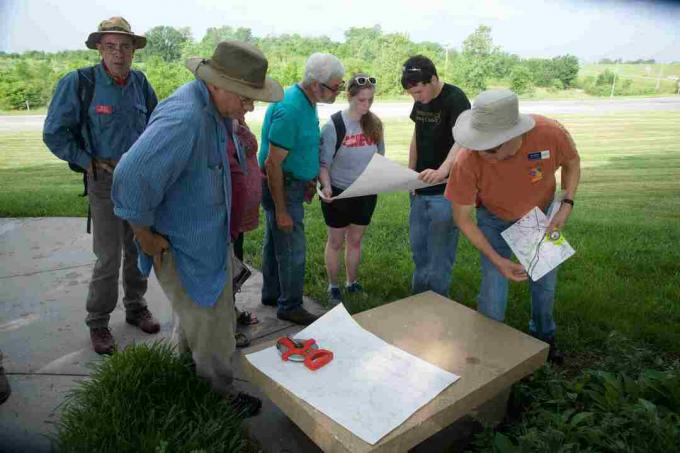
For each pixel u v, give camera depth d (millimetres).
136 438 2127
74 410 2254
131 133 2908
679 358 3084
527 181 2572
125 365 2434
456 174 2582
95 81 2781
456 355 2275
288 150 2951
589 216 5727
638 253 4789
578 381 2572
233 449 2178
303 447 2287
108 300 3025
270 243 3582
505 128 2262
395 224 5867
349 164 3508
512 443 2201
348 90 3396
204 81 1945
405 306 2756
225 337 2312
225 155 2098
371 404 1913
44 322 3383
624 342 2938
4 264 4402
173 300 2229
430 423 1861
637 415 2098
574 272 4336
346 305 3723
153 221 1981
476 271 4410
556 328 3352
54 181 7301
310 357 2166
